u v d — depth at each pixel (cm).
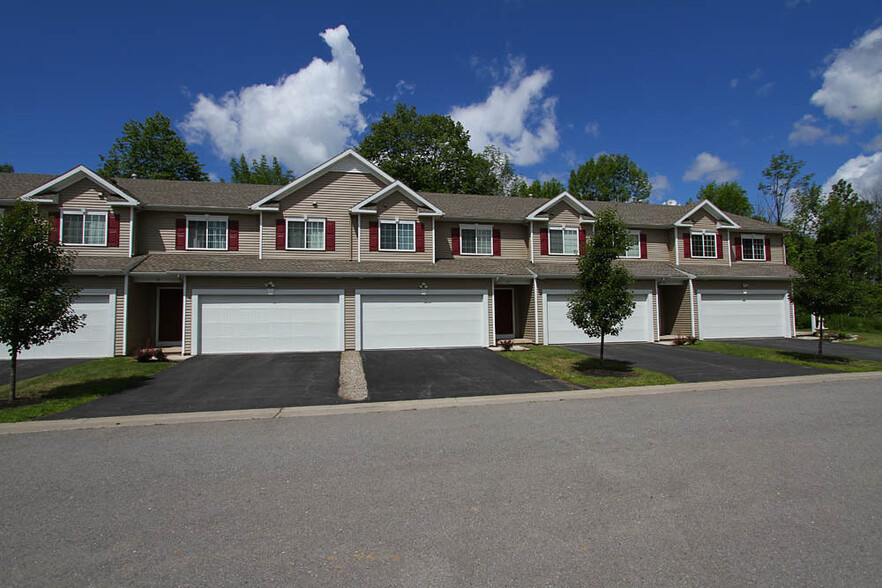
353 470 541
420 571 327
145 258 1748
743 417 803
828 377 1284
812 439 658
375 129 3956
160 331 1867
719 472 524
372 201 1917
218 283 1652
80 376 1255
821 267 1593
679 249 2323
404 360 1528
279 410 911
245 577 321
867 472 522
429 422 795
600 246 1323
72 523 408
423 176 3738
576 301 1400
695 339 2027
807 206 4169
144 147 3425
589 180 5072
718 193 4888
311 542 371
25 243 962
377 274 1731
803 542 365
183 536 382
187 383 1181
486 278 1861
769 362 1547
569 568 329
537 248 2134
